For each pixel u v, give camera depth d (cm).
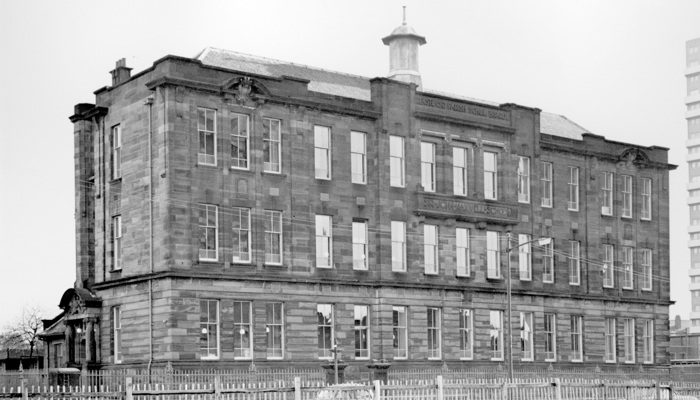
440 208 6662
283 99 6006
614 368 7694
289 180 6022
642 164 8138
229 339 5631
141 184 5794
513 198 7138
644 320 8031
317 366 5959
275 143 6022
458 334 6700
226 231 5716
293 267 5978
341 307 6159
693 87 19100
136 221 5822
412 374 5538
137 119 5875
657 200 8250
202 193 5647
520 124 7256
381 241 6369
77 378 4012
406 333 6444
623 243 7931
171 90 5581
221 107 5766
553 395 3891
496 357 6938
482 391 3712
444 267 6688
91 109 6272
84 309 6084
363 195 6366
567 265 7512
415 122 6625
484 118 7038
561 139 7550
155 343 5544
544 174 7462
